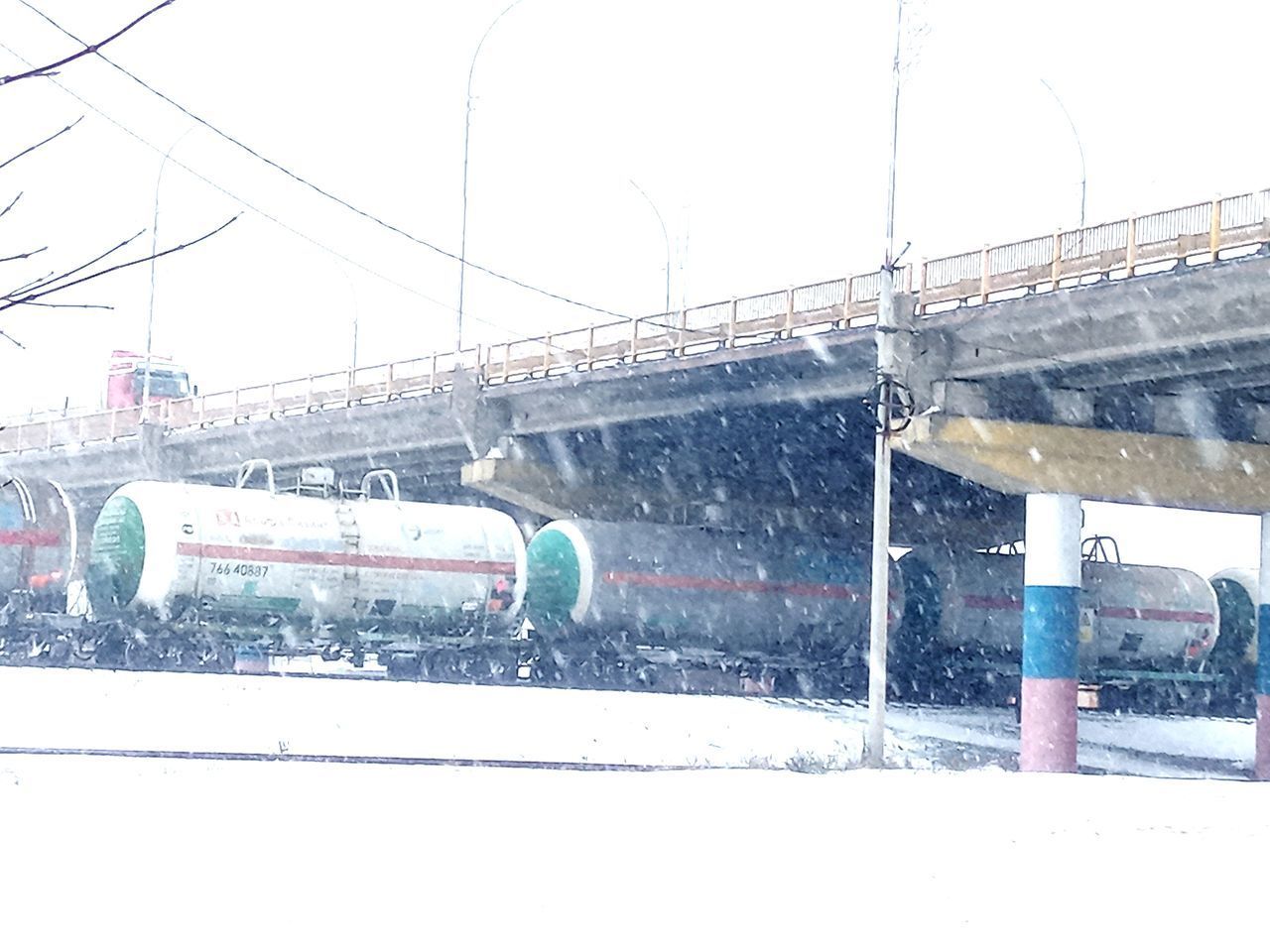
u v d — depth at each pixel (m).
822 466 50.97
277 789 13.88
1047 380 35.72
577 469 50.06
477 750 26.41
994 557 51.03
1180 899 9.73
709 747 31.31
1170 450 37.19
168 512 36.53
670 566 44.19
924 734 39.97
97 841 10.46
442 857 10.53
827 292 37.22
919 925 8.72
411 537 39.59
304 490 39.47
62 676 29.69
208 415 60.38
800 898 9.44
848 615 47.09
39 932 7.63
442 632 40.62
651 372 41.88
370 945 7.78
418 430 51.66
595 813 13.16
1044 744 35.00
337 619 38.78
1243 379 34.88
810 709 40.38
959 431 34.78
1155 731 48.84
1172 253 30.62
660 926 8.48
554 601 43.59
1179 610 53.47
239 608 37.28
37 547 37.28
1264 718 39.75
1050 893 9.84
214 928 7.98
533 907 8.91
